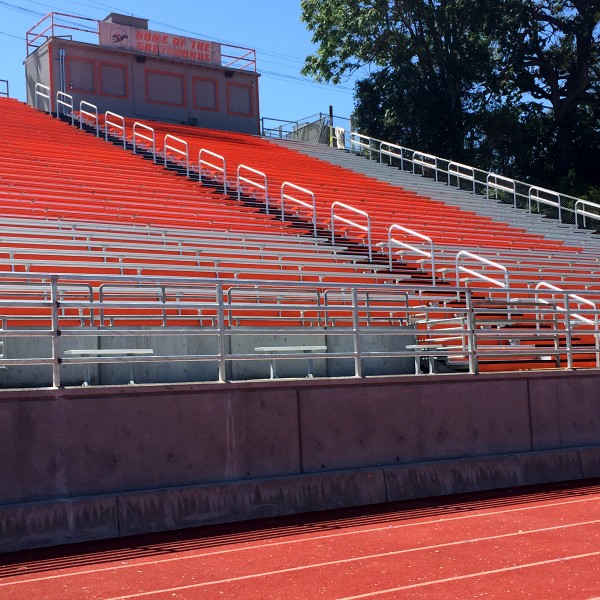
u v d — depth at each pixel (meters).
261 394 9.62
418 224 23.47
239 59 37.66
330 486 9.84
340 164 31.84
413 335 12.52
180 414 9.02
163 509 8.61
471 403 11.44
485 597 6.03
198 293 13.28
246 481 9.25
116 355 10.30
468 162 42.03
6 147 22.19
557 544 7.70
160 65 34.97
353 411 10.34
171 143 28.23
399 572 6.76
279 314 15.07
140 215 18.50
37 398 8.17
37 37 33.44
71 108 29.52
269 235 18.75
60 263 13.62
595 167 42.69
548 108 43.84
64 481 8.24
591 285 20.14
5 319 10.03
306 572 6.80
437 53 42.88
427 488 10.64
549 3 42.91
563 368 13.55
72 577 6.77
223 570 6.91
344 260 18.27
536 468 11.74
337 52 44.28
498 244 23.16
